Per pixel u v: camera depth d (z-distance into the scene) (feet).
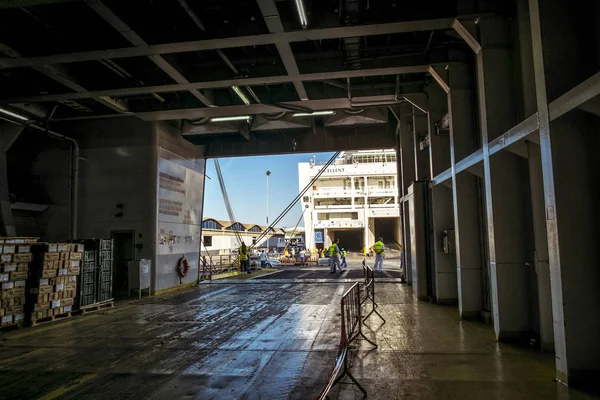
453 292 37.24
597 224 16.53
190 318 33.35
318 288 51.83
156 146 50.88
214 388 16.99
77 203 51.39
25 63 31.86
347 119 54.39
